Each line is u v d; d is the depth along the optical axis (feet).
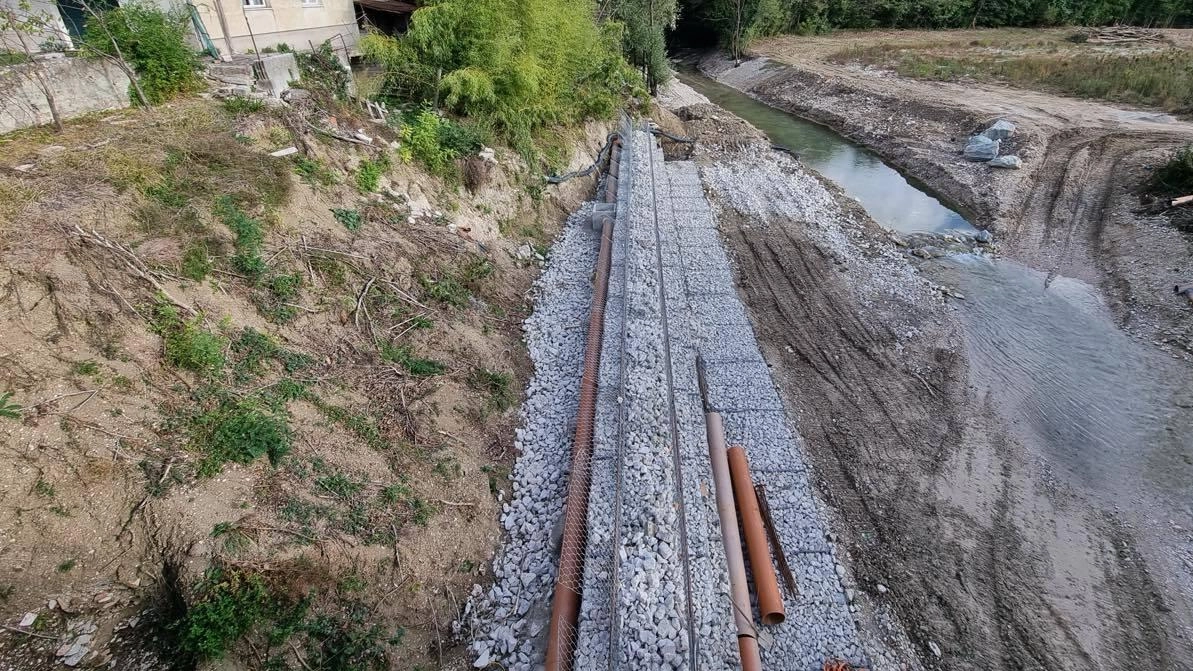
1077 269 54.44
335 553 21.89
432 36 48.34
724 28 161.07
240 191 29.86
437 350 33.12
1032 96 97.45
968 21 171.53
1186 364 41.57
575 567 24.53
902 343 44.14
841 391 39.14
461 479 27.66
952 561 28.63
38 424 19.38
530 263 48.01
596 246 52.31
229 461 21.99
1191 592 27.55
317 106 39.81
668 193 66.39
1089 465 34.17
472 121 50.14
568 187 60.70
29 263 21.61
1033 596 27.27
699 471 30.17
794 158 87.40
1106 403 38.70
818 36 171.94
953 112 91.56
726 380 38.32
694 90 141.59
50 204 23.98
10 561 17.81
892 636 25.48
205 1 49.21
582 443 30.07
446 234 41.11
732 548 26.86
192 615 18.74
